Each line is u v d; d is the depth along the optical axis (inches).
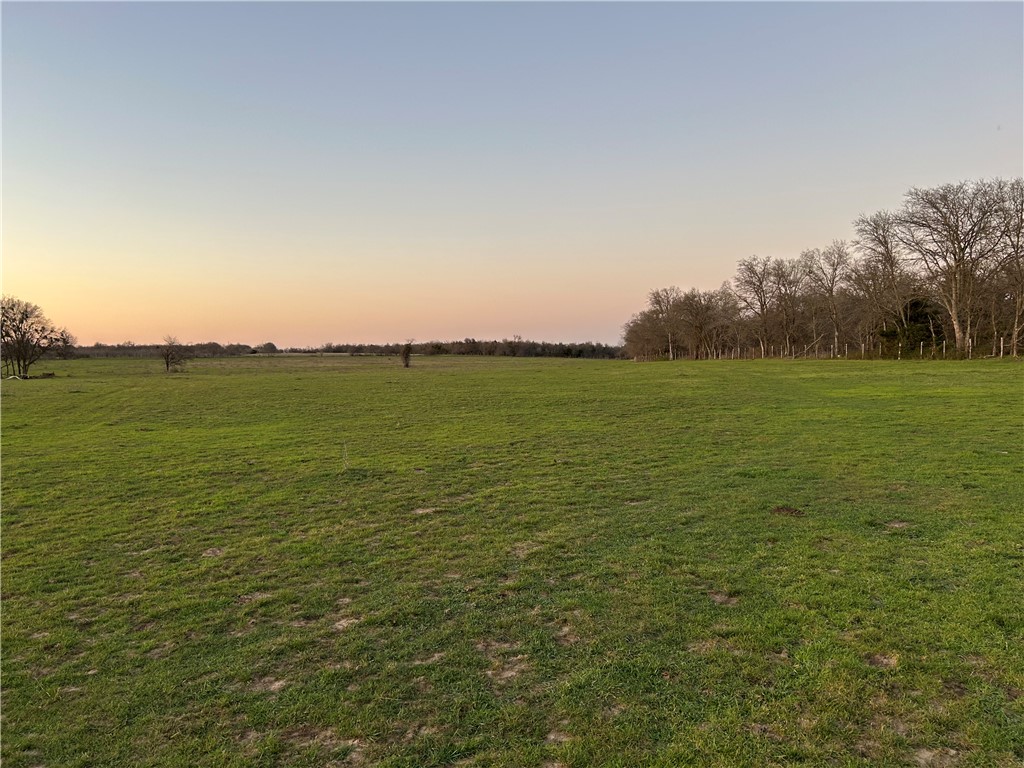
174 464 639.1
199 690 200.7
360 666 212.2
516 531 373.1
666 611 247.3
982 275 2385.6
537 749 163.9
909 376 1550.2
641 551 325.1
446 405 1221.1
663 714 177.0
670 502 429.1
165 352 2906.0
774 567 292.2
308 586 292.0
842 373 1761.8
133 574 315.3
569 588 277.3
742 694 185.6
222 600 276.4
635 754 160.2
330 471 585.6
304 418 1064.8
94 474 587.8
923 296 2701.8
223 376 2324.1
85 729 181.6
